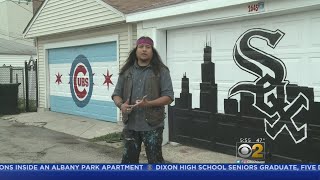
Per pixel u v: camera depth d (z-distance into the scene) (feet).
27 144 31.30
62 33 45.14
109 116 39.91
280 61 22.57
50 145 30.86
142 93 14.92
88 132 36.11
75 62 44.80
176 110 28.84
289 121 22.18
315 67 20.99
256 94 23.82
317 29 20.83
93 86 41.98
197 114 27.43
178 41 28.50
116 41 37.65
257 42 23.67
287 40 22.21
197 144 27.58
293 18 21.86
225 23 25.35
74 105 45.60
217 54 25.95
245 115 24.45
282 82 22.48
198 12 25.76
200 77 27.12
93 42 40.78
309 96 21.26
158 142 14.93
